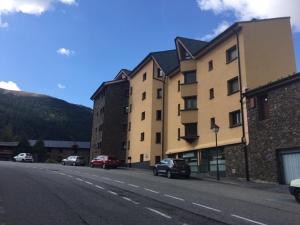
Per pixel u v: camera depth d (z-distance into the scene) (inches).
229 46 1304.1
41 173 1088.8
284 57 1249.4
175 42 1662.2
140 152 2012.8
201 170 1419.8
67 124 5551.2
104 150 2384.4
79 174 1120.2
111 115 2431.1
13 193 604.4
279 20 1275.8
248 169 1122.0
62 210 458.6
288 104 984.3
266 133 1058.1
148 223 395.5
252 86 1186.6
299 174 937.5
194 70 1553.9
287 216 468.8
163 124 1861.5
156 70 1966.0
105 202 541.6
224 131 1289.4
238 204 568.4
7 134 4498.0
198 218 434.3
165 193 689.0
